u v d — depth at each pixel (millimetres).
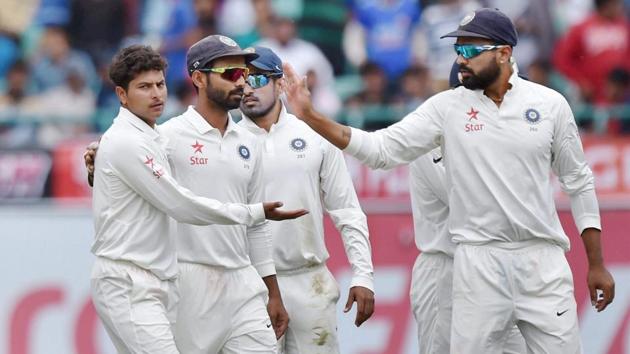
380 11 40875
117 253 19078
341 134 19984
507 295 20375
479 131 20266
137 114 19203
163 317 19266
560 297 20406
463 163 20438
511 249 20359
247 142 21000
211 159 20516
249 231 21250
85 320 30781
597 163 34344
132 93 19062
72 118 39094
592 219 21094
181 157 20484
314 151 22891
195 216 19125
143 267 19172
